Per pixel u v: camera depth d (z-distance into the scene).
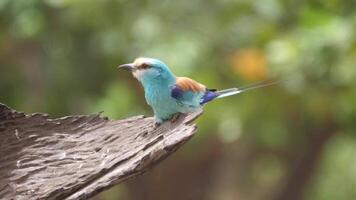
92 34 14.31
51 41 14.57
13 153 6.25
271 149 18.39
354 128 15.48
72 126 6.50
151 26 13.81
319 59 12.00
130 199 19.06
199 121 14.09
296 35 12.62
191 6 14.03
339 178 23.94
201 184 20.12
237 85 13.74
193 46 13.69
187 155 18.73
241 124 13.87
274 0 13.09
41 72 15.30
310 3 12.32
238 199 21.05
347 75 11.87
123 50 14.07
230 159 19.73
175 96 6.83
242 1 13.59
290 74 12.38
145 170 5.64
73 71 15.00
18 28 14.47
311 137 17.36
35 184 5.97
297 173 18.80
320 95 12.72
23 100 15.84
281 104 13.73
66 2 13.46
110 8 13.79
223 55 13.77
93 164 6.01
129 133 6.36
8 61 15.91
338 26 11.71
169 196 19.89
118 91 15.53
